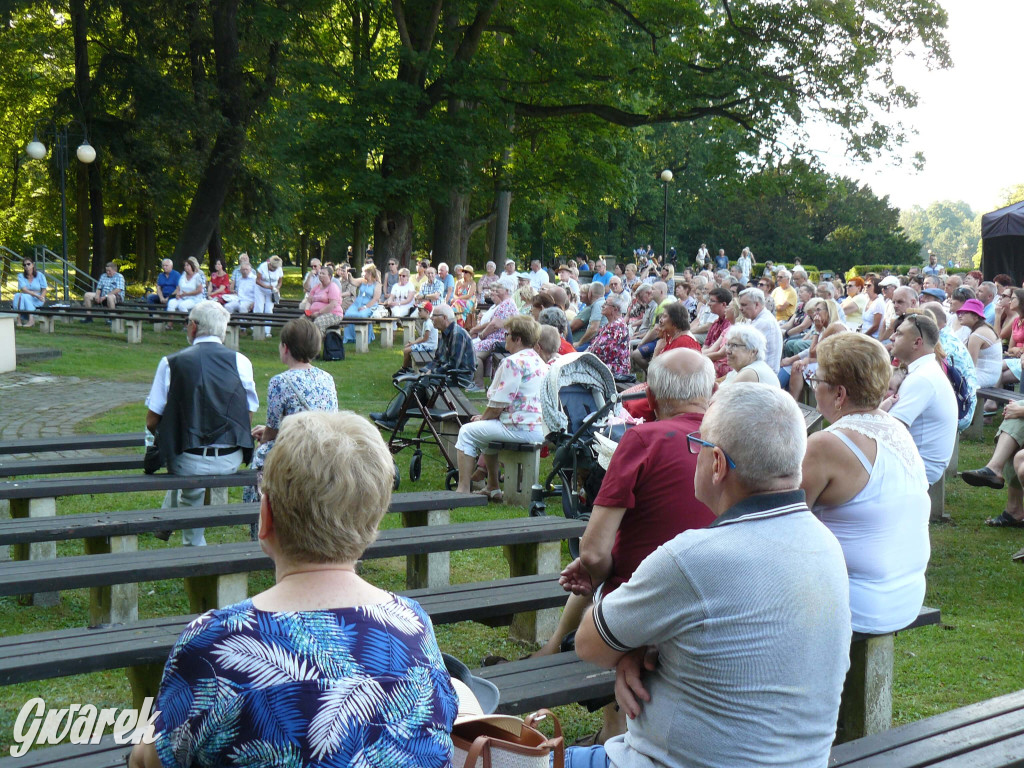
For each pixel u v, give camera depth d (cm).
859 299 1395
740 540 213
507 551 529
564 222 4678
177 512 514
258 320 1825
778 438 218
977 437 1054
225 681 159
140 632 342
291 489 174
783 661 209
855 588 322
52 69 3053
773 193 2566
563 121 2930
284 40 2714
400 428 870
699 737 215
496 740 208
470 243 5131
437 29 2683
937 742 292
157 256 3891
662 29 2619
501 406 773
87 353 1587
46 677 305
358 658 166
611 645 226
